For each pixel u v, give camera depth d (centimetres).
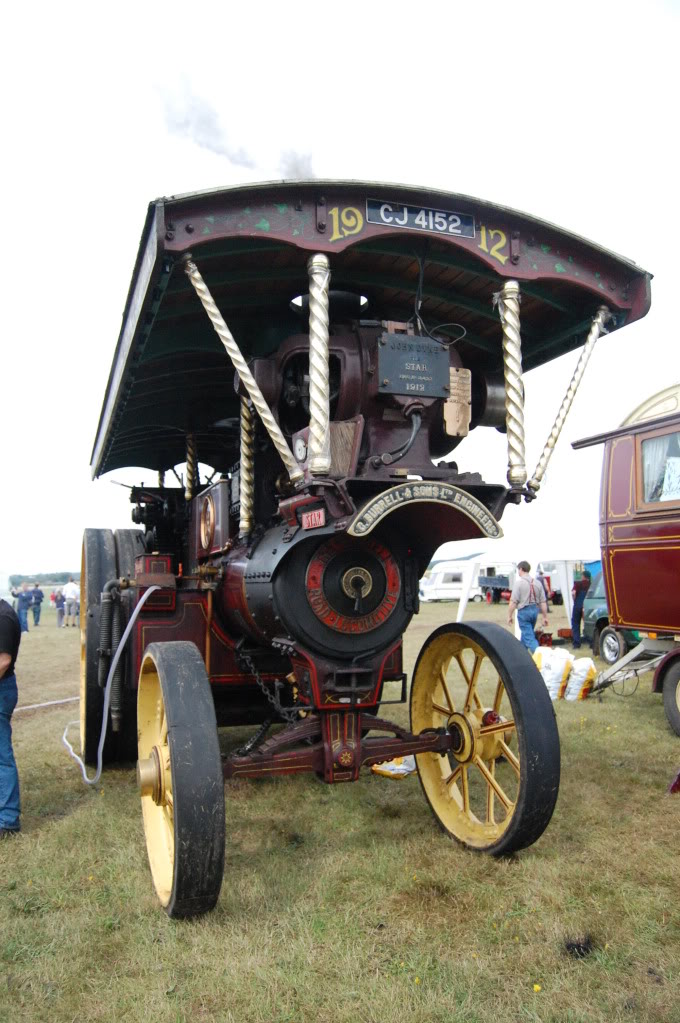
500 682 332
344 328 348
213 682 432
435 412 355
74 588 2172
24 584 1995
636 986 232
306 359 357
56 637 1734
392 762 480
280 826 378
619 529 711
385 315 424
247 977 239
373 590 338
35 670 1107
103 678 455
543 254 349
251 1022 220
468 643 357
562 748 527
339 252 311
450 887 299
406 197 319
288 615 323
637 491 692
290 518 329
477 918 275
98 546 524
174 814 261
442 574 3434
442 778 375
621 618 714
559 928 266
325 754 331
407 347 330
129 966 248
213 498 447
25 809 416
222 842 262
